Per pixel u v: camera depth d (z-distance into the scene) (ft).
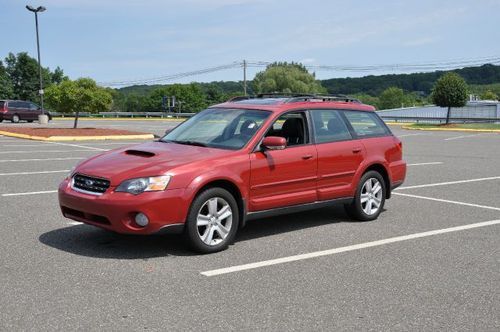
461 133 114.21
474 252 21.42
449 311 15.28
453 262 20.01
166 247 21.04
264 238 23.03
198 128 24.39
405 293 16.63
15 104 130.41
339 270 18.78
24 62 282.36
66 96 87.30
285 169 22.86
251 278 17.70
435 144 80.38
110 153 22.36
